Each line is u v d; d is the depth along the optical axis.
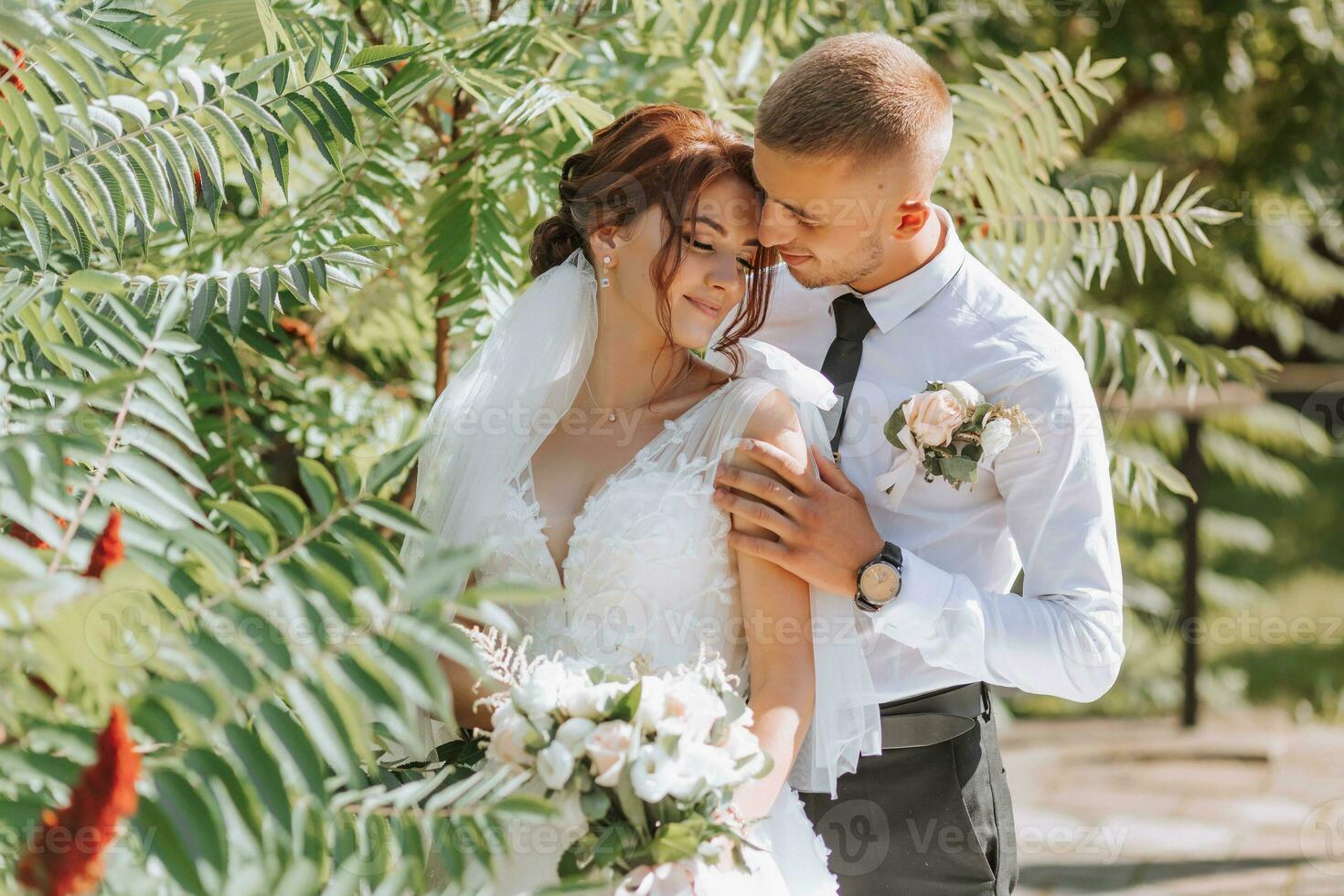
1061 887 4.05
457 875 1.34
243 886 1.22
